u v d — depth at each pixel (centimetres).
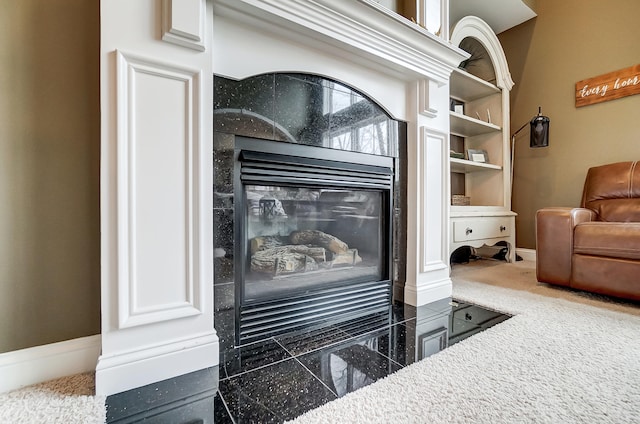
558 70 287
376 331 139
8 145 94
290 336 133
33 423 78
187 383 98
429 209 183
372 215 175
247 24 121
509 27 316
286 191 146
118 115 92
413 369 104
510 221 292
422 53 165
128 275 94
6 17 93
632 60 244
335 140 149
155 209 98
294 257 149
